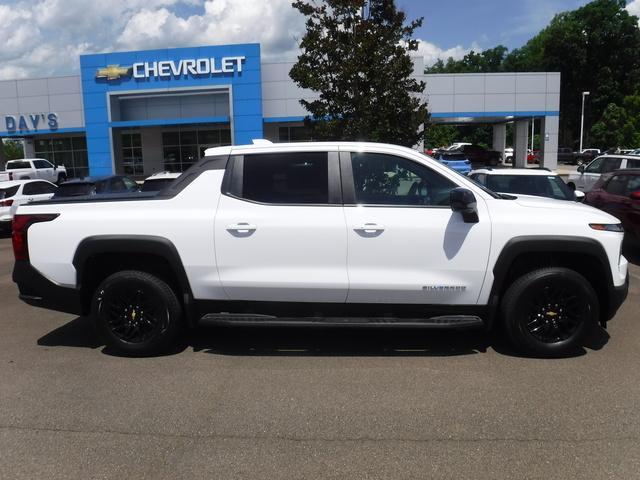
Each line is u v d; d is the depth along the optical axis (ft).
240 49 102.22
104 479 10.39
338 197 15.79
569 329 15.98
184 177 16.48
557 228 15.39
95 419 12.78
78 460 11.05
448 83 110.52
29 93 112.57
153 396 13.97
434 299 15.72
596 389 13.98
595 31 223.71
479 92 111.14
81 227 16.21
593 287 16.49
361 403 13.39
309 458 10.98
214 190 16.10
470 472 10.42
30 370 15.84
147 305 16.49
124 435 12.02
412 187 15.96
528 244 15.31
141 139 116.06
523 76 110.83
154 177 48.42
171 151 116.37
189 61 103.04
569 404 13.17
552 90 111.34
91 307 16.63
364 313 16.06
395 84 48.44
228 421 12.59
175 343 17.99
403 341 17.88
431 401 13.44
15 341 18.56
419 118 49.47
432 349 17.10
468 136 289.33
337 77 48.80
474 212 15.17
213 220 15.80
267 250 15.66
